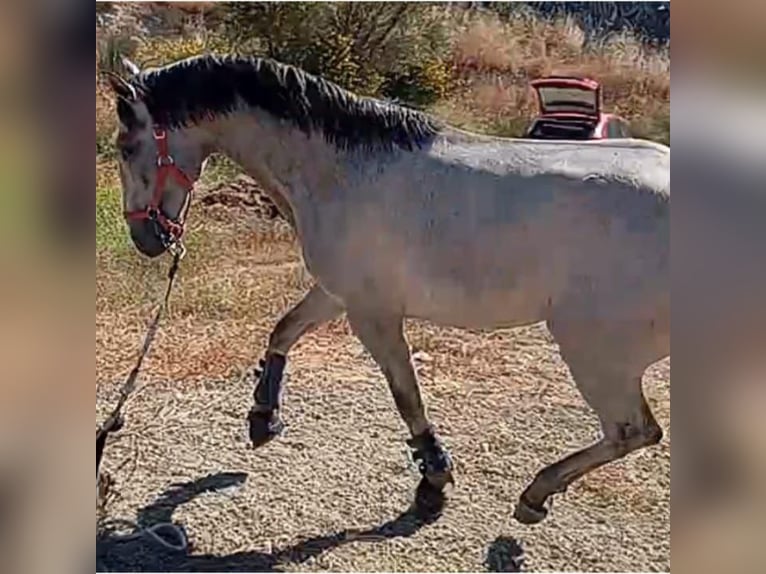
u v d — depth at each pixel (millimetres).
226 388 4125
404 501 3199
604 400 2697
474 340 4855
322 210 2725
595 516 3148
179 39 8430
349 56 8148
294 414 3881
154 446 3547
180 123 2758
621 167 2629
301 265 5895
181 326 4887
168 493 3205
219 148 2822
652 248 2555
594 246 2578
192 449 3531
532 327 5051
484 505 3195
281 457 3494
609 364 2646
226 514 3090
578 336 2645
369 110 2703
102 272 5414
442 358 4609
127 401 3951
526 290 2639
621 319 2598
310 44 8094
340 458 3494
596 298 2596
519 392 4215
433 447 3031
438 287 2691
